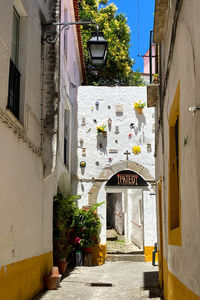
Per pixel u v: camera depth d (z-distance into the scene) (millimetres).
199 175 3438
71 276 10992
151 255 14906
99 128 15438
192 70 3764
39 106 8469
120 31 23688
